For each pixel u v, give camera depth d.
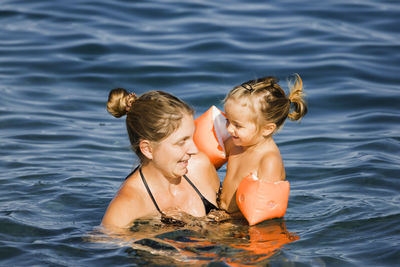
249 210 8.27
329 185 10.67
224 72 17.77
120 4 24.22
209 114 9.38
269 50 19.64
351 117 14.82
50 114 14.76
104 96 16.25
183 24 22.12
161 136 7.71
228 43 20.14
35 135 13.32
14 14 22.59
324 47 19.84
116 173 11.36
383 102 15.64
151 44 20.05
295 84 9.23
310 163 11.96
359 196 9.96
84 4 24.05
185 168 8.12
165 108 7.70
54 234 8.26
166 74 17.59
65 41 20.03
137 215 8.08
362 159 11.88
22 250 7.68
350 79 17.23
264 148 8.80
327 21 22.50
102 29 21.38
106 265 7.20
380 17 22.83
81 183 10.69
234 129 8.74
